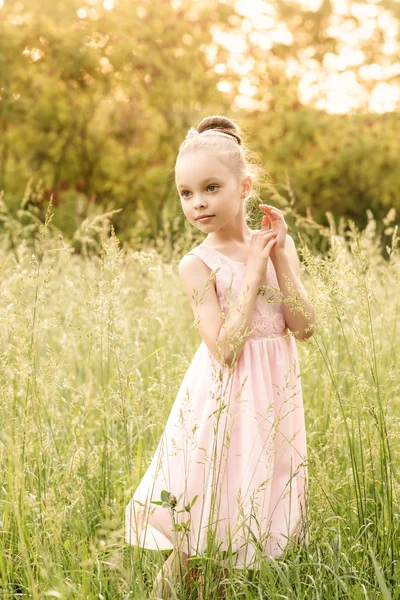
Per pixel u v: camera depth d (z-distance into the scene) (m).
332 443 2.57
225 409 2.36
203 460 2.38
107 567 2.38
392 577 2.35
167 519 2.42
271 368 2.44
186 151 2.43
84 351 3.91
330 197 17.11
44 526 2.46
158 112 15.62
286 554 2.35
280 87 16.25
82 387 3.22
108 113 15.85
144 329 3.80
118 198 15.72
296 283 2.47
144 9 15.46
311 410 3.44
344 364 3.71
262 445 2.36
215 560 2.24
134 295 4.60
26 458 2.52
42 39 15.12
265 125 16.61
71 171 15.86
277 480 2.43
